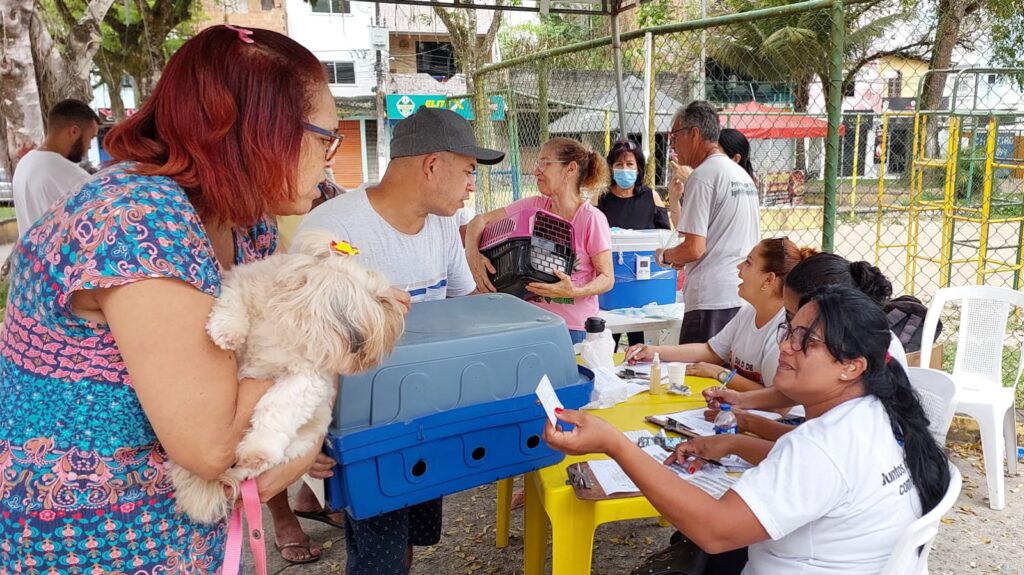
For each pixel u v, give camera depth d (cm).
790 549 162
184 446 109
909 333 366
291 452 124
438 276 246
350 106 2333
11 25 620
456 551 312
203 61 113
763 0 1947
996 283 956
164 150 117
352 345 116
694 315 379
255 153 114
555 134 999
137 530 117
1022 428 421
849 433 155
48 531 112
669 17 2092
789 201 1677
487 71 818
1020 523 329
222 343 109
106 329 110
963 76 840
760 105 1786
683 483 159
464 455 180
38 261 109
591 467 206
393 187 226
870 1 386
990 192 721
